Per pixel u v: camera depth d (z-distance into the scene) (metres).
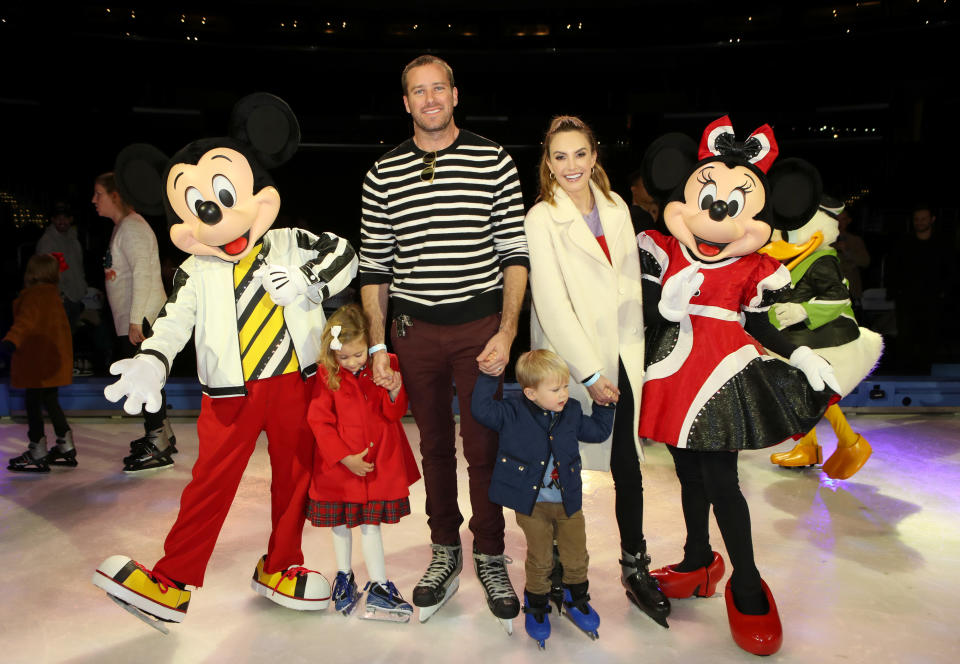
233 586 2.80
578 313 2.49
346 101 13.52
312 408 2.46
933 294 6.52
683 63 11.91
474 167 2.49
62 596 2.72
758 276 2.44
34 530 3.35
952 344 8.95
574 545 2.40
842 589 2.76
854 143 13.34
